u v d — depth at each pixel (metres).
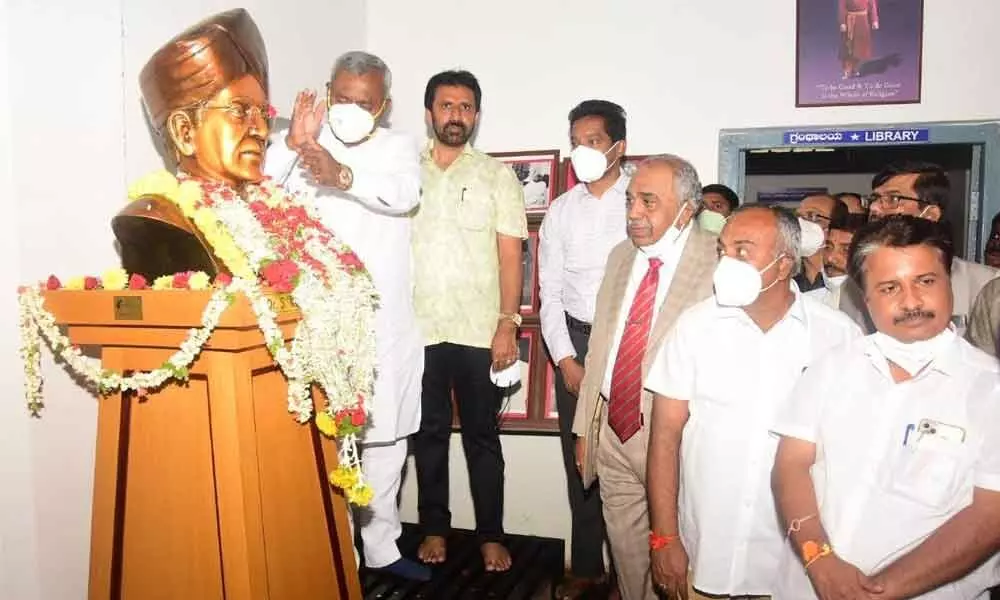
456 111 2.85
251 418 1.77
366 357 2.04
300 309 1.83
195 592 1.78
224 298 1.67
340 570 2.13
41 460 2.05
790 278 2.02
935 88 3.37
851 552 1.64
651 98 3.61
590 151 2.79
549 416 3.48
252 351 1.80
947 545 1.52
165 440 1.80
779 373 1.94
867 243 1.61
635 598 2.46
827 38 3.44
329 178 2.23
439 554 3.03
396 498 2.81
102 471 1.85
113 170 2.30
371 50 3.92
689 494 2.04
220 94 1.93
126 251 1.91
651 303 2.31
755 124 3.53
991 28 3.30
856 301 2.60
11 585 2.05
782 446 1.78
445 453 3.06
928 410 1.59
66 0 2.14
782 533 1.94
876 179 2.68
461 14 3.80
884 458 1.62
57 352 2.10
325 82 3.55
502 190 2.93
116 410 1.84
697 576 2.01
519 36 3.73
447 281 2.91
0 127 1.98
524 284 3.57
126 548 1.84
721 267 1.92
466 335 2.92
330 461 2.11
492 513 3.04
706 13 3.54
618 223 2.92
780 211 1.98
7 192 1.99
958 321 2.63
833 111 3.46
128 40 2.37
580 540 3.10
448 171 2.92
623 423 2.31
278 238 1.90
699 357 2.00
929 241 1.56
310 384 2.01
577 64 3.68
